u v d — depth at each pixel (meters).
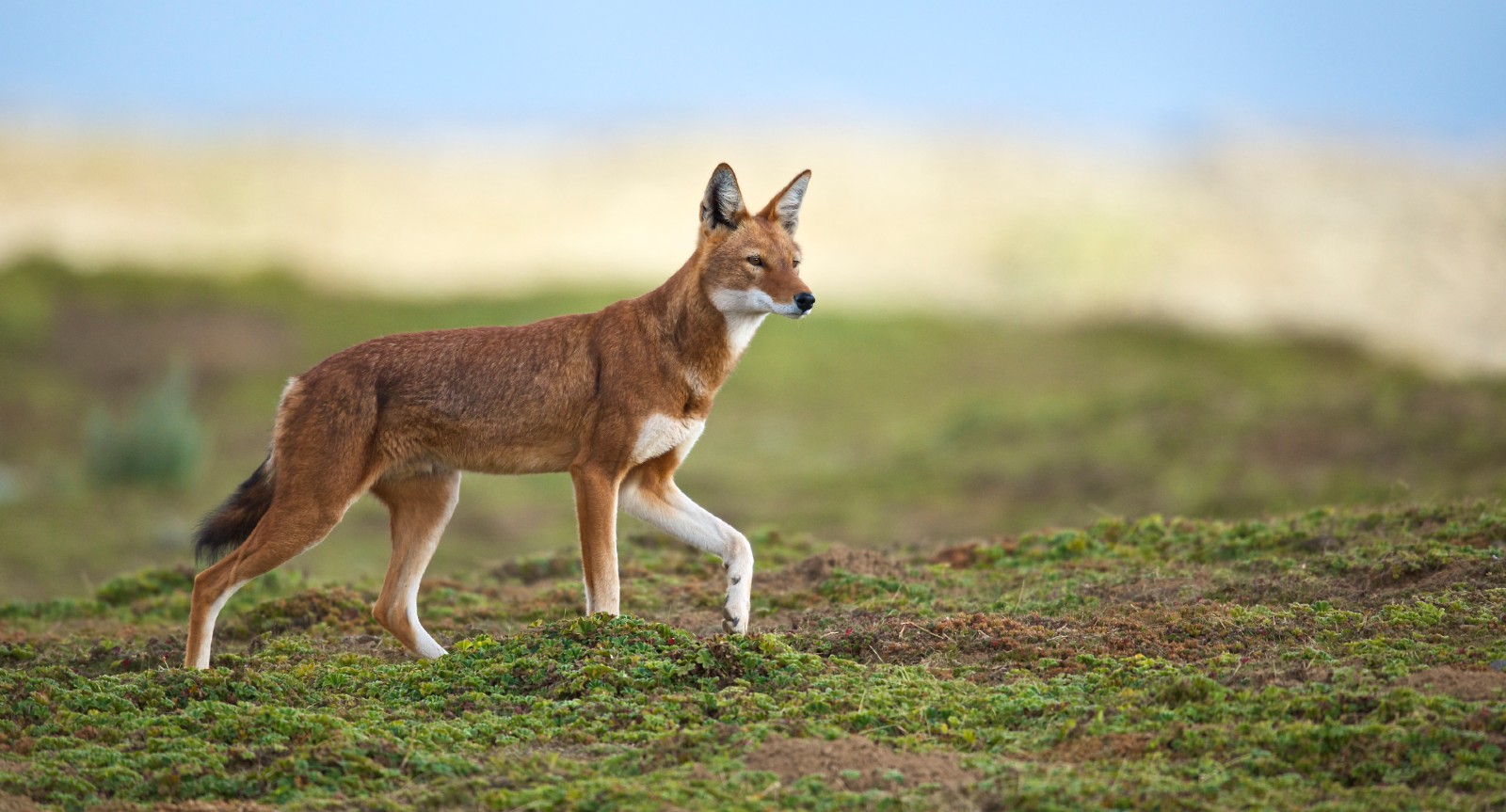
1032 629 16.11
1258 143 151.12
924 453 44.06
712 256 18.23
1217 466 34.19
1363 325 78.50
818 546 25.78
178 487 45.44
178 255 91.19
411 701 14.80
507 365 17.67
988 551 22.61
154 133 165.50
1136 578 19.34
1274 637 15.23
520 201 123.31
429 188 129.62
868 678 14.55
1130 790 11.23
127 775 12.55
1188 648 15.10
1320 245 106.69
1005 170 140.25
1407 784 11.19
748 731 12.78
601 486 17.44
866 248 106.62
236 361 66.75
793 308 17.89
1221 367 66.94
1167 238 110.31
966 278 96.94
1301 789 11.23
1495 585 16.58
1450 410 33.38
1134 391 47.97
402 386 17.38
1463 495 25.80
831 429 54.59
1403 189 126.94
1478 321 80.62
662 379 17.78
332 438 16.91
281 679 15.30
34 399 59.38
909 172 135.38
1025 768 11.82
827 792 11.42
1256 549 20.58
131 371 65.06
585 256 97.06
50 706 14.58
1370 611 16.16
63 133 155.88
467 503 41.81
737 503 40.47
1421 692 12.66
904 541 32.00
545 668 15.09
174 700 14.65
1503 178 131.62
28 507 41.06
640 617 19.70
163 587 24.66
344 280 85.44
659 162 138.62
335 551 34.12
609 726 13.52
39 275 79.38
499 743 13.28
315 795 12.01
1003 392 61.56
